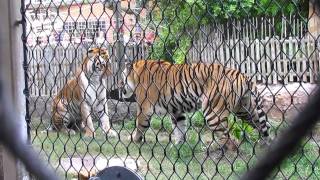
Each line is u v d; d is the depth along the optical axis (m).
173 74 7.85
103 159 6.22
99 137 8.82
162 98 8.43
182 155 7.20
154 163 6.89
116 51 5.79
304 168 5.97
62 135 8.81
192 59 7.91
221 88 7.57
